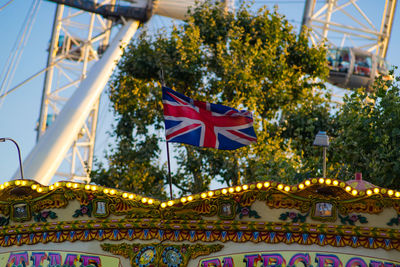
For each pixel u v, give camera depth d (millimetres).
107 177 58469
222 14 60250
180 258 28531
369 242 27234
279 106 59375
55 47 72750
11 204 30312
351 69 72625
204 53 56688
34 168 55375
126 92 58656
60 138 57156
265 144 53594
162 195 57312
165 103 31250
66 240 29812
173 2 68375
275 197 27797
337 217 27453
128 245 29109
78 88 60562
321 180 26953
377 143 43281
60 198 29797
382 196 26922
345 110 45531
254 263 27766
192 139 31016
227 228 28125
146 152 57094
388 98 43312
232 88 56000
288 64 62031
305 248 27484
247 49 57906
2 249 30625
